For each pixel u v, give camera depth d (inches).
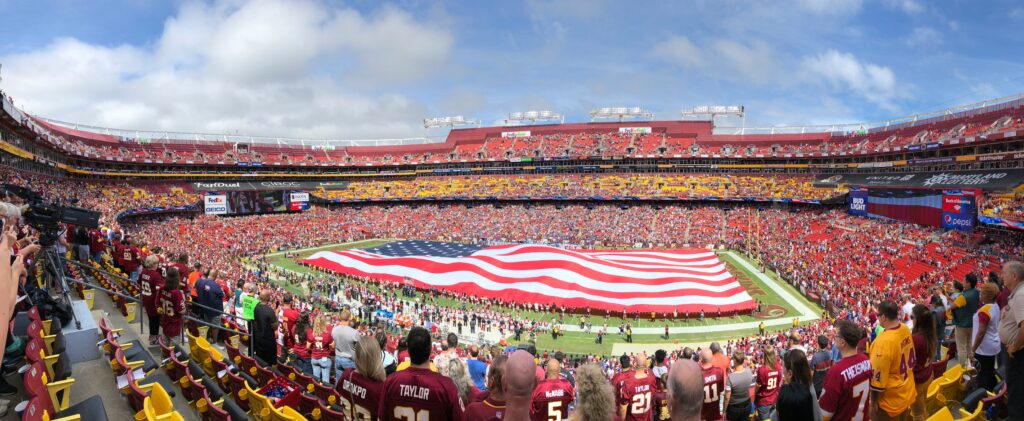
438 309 1775.3
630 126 4547.2
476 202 4188.0
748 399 398.3
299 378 451.5
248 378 431.5
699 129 4362.7
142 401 326.3
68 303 449.7
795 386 245.0
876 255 2143.2
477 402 241.9
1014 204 1871.3
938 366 438.0
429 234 3580.2
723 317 1727.4
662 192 3754.9
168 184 3703.3
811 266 2192.4
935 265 1881.2
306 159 4608.8
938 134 2851.9
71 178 3075.8
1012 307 287.0
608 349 1460.4
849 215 2915.8
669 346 1477.6
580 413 211.2
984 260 1779.0
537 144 4544.8
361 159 4803.2
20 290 369.7
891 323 288.0
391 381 225.9
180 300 470.6
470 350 480.4
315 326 486.0
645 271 1984.5
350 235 3540.8
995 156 2341.3
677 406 199.2
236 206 3590.1
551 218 3659.0
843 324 260.5
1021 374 286.4
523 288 1871.3
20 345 313.1
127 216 2987.2
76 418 280.1
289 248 3095.5
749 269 2427.4
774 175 3730.3
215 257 2306.8
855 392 251.1
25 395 296.0
